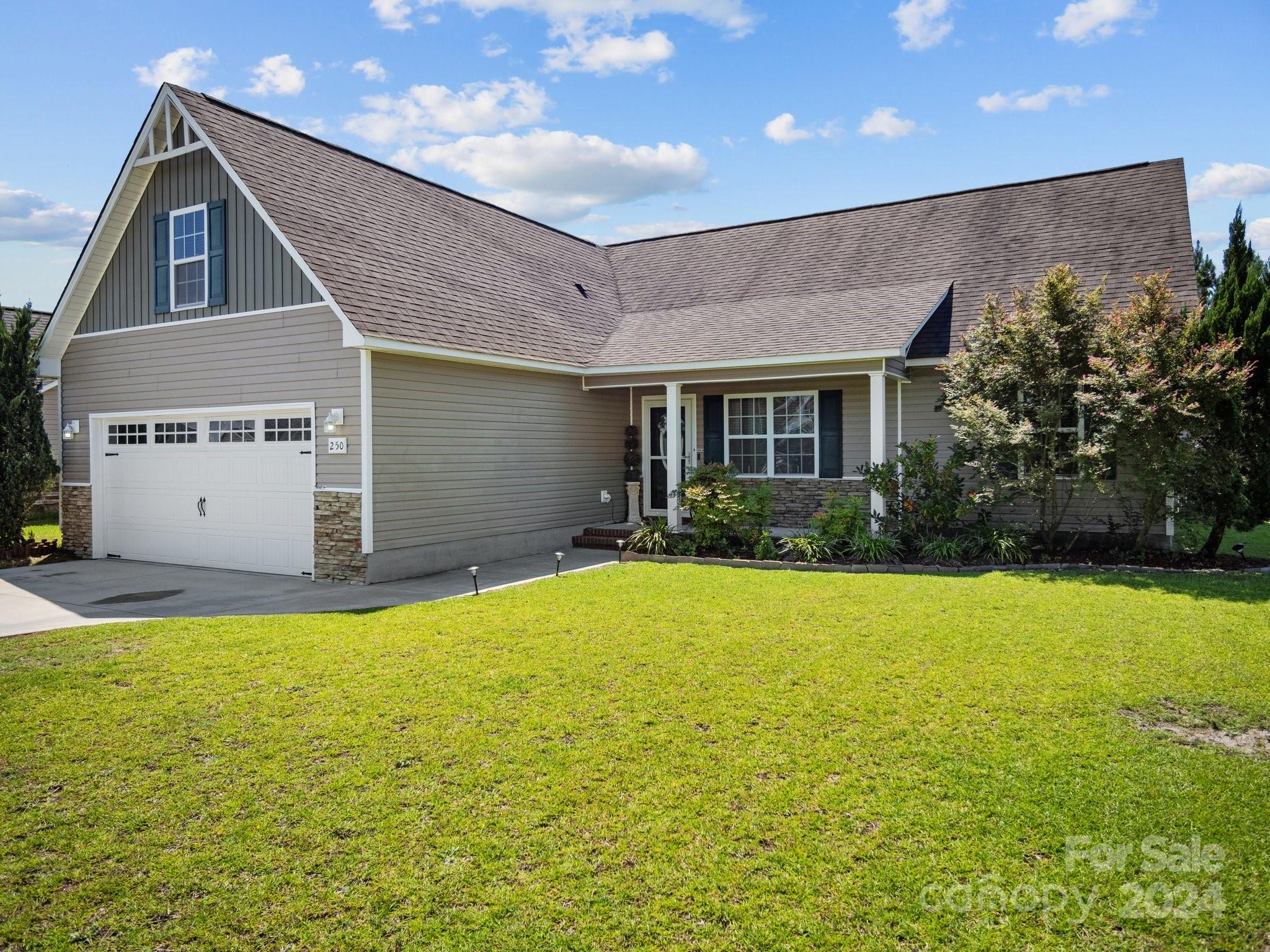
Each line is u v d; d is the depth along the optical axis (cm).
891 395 1370
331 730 511
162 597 980
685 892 335
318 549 1096
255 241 1145
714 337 1414
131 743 496
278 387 1127
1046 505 1223
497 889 339
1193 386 995
